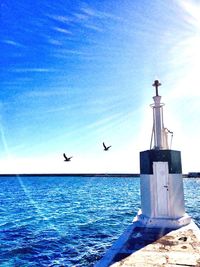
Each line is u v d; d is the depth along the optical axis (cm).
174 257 745
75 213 3034
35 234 1900
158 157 1272
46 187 11131
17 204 4434
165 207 1241
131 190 8388
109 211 3120
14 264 1245
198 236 980
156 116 1373
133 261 717
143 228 1145
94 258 1293
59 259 1302
